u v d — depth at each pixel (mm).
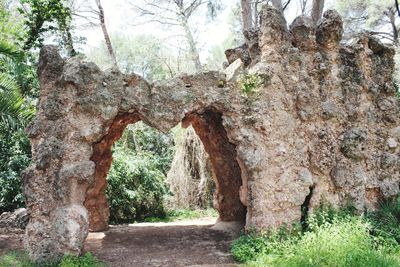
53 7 14055
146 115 7969
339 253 6242
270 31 8594
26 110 8273
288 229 8039
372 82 9312
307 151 8578
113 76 7859
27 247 7305
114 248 8656
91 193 10297
